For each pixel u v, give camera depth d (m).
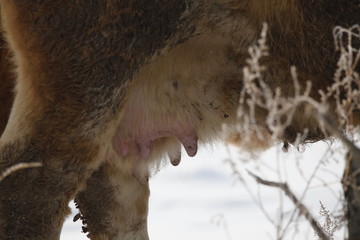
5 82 15.66
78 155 14.35
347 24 14.02
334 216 12.06
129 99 14.80
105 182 15.95
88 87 14.12
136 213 16.25
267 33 14.41
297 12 14.20
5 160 14.20
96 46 14.05
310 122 14.62
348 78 11.94
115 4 14.03
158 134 15.38
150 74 14.69
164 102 15.02
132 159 15.72
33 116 14.20
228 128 15.46
